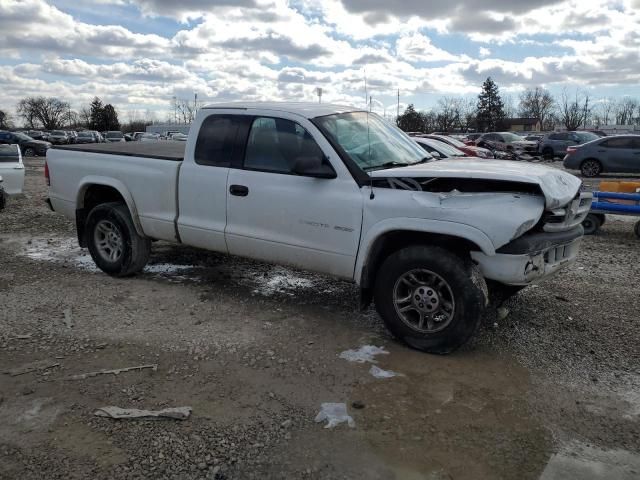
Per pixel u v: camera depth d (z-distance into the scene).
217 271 6.14
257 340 4.28
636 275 6.18
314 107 4.80
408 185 4.05
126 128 112.44
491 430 3.12
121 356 3.97
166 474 2.71
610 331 4.53
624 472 2.77
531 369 3.87
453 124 88.81
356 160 4.36
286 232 4.62
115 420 3.15
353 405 3.36
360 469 2.77
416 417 3.24
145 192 5.51
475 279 3.81
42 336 4.29
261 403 3.37
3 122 105.88
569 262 4.25
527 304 5.16
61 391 3.47
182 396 3.43
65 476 2.68
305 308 5.01
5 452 2.85
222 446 2.94
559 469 2.79
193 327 4.52
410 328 4.11
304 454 2.88
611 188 8.95
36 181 16.39
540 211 3.69
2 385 3.53
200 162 5.13
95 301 5.11
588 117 89.94
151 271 6.14
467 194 3.87
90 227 5.96
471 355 4.07
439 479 2.71
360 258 4.23
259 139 4.80
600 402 3.44
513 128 94.31
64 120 112.88
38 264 6.41
